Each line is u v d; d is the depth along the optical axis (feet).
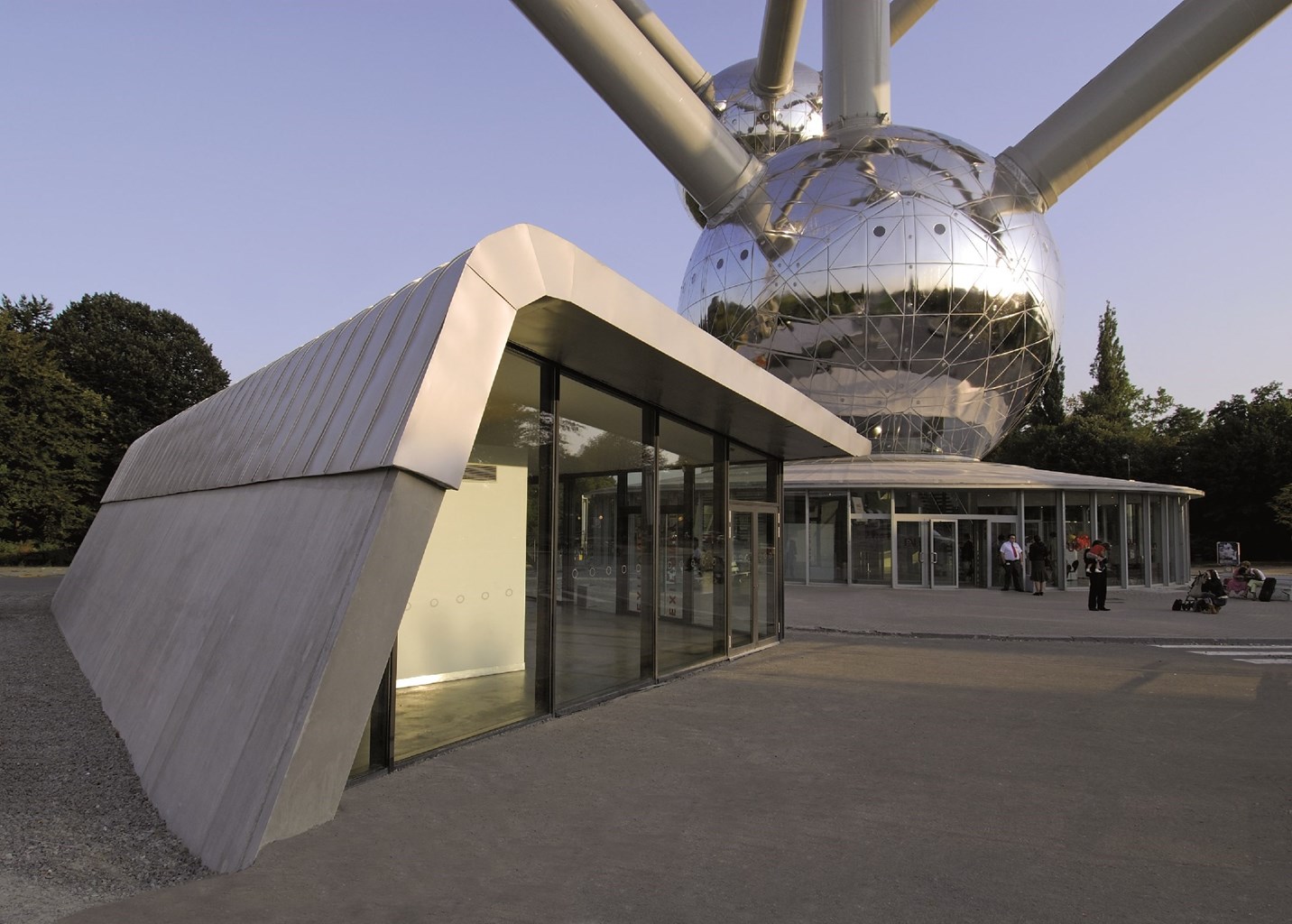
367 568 15.17
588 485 27.14
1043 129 86.74
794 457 41.86
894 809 16.56
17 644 43.50
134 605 31.09
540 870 13.37
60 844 15.07
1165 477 168.25
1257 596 70.85
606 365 25.29
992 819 16.01
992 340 83.82
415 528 15.93
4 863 14.06
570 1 56.39
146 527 38.86
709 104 98.58
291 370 25.88
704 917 11.76
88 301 150.30
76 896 12.62
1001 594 74.59
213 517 25.44
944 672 32.96
